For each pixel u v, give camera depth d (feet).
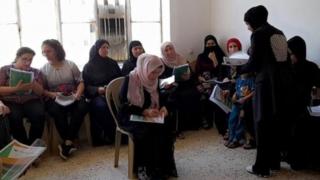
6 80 10.22
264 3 12.26
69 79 11.25
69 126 10.68
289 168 9.39
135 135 8.61
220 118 12.02
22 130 10.11
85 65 11.79
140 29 14.47
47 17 12.94
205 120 12.83
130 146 8.84
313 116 8.91
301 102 8.91
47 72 11.05
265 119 8.54
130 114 8.77
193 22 14.47
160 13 14.58
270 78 8.34
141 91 8.87
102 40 11.87
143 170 8.86
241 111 10.82
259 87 8.52
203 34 14.80
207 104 12.66
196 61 13.89
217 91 11.37
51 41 11.01
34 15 12.75
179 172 9.32
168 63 12.52
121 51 14.30
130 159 8.90
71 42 13.47
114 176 9.23
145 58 8.84
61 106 10.53
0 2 12.21
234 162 9.88
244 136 11.03
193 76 12.92
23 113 10.25
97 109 11.06
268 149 8.80
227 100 11.36
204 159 10.12
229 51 13.15
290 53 9.27
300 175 8.96
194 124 12.67
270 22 12.15
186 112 12.28
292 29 11.37
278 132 8.84
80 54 13.66
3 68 10.27
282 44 8.35
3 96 10.10
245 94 10.77
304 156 9.07
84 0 13.38
